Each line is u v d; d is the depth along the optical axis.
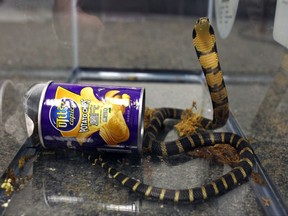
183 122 0.36
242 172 0.28
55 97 0.28
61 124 0.28
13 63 0.53
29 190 0.27
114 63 0.54
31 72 0.50
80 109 0.28
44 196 0.27
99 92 0.29
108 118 0.28
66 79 0.48
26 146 0.32
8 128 0.35
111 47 0.61
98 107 0.28
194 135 0.33
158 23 0.77
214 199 0.27
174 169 0.30
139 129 0.28
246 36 0.49
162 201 0.26
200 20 0.29
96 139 0.29
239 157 0.31
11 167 0.30
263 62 0.48
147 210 0.26
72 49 0.54
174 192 0.26
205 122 0.36
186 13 0.81
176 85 0.47
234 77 0.47
